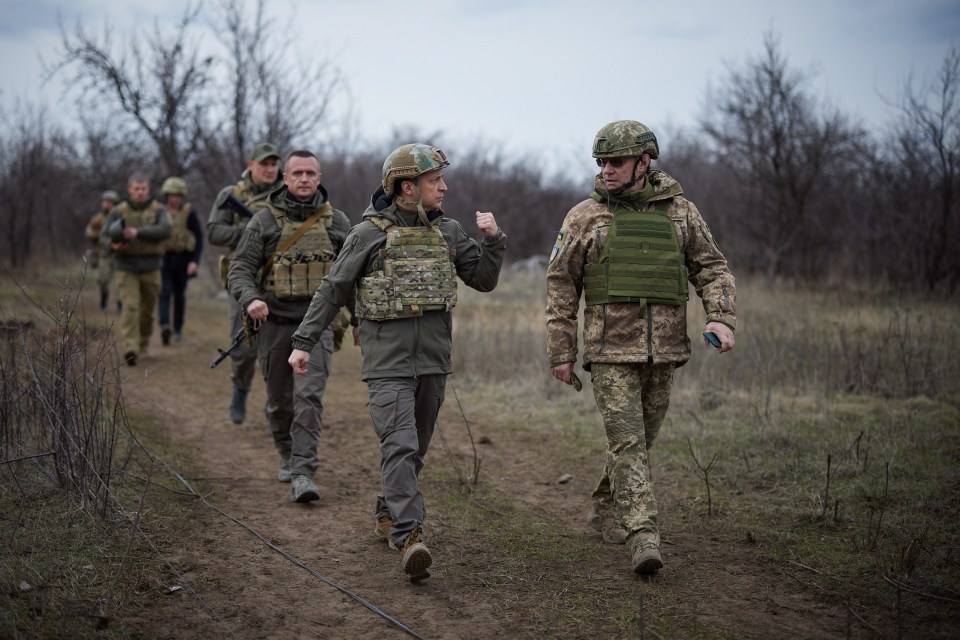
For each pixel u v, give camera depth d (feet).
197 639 9.96
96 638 9.63
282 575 12.07
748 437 19.10
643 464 11.96
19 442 14.53
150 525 13.42
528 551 13.15
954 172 43.96
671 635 10.28
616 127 12.25
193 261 34.19
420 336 12.15
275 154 19.52
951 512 14.23
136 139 53.26
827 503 14.66
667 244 12.25
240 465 18.01
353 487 16.63
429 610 11.03
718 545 13.34
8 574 10.63
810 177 50.62
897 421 19.77
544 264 60.80
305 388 15.52
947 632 10.28
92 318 37.06
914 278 44.80
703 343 28.02
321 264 15.72
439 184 12.31
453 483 16.89
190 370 28.81
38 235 71.15
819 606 11.10
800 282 48.93
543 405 23.82
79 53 48.57
